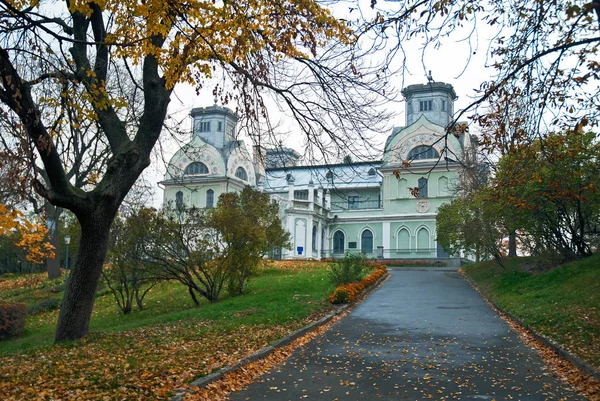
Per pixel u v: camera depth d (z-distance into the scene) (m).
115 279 23.59
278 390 8.59
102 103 10.84
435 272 41.31
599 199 21.53
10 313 18.91
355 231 60.91
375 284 29.34
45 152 10.51
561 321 14.09
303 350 12.04
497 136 10.92
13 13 9.12
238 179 59.91
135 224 22.64
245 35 10.30
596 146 19.64
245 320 15.73
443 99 58.56
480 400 8.05
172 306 24.16
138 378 8.38
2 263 51.41
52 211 31.06
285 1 10.63
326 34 11.08
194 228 23.83
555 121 11.03
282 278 31.84
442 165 55.19
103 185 12.13
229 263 23.66
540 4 9.90
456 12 9.67
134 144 12.37
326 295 22.38
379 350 12.02
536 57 9.16
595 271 20.14
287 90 12.04
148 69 12.38
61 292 31.34
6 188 11.52
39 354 10.89
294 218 56.16
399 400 8.04
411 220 57.62
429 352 11.77
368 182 61.88
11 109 10.08
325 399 8.09
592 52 10.27
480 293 25.53
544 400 8.02
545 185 20.73
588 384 8.66
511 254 37.53
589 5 7.24
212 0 9.95
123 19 10.94
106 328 18.95
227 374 9.15
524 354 11.53
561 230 26.19
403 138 56.94
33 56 10.46
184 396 7.61
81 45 12.50
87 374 8.70
